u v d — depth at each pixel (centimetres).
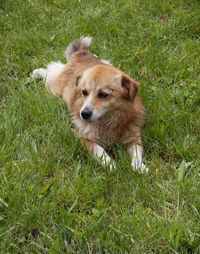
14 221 132
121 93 152
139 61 181
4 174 140
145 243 130
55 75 176
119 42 191
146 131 156
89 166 145
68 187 139
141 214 133
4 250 128
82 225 133
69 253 128
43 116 159
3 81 176
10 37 194
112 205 136
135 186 141
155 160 147
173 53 184
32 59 186
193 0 210
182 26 195
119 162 148
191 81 170
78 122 158
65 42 192
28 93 167
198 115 160
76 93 161
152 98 165
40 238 131
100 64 162
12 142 151
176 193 139
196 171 142
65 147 151
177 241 128
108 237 130
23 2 218
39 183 142
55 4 217
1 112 159
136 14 206
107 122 155
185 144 150
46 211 134
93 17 203
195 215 134
